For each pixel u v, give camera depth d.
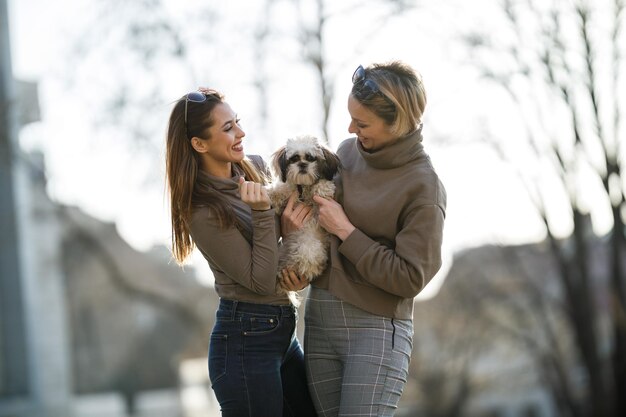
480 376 23.72
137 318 29.83
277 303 4.29
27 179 25.83
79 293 27.44
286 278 4.21
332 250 4.16
